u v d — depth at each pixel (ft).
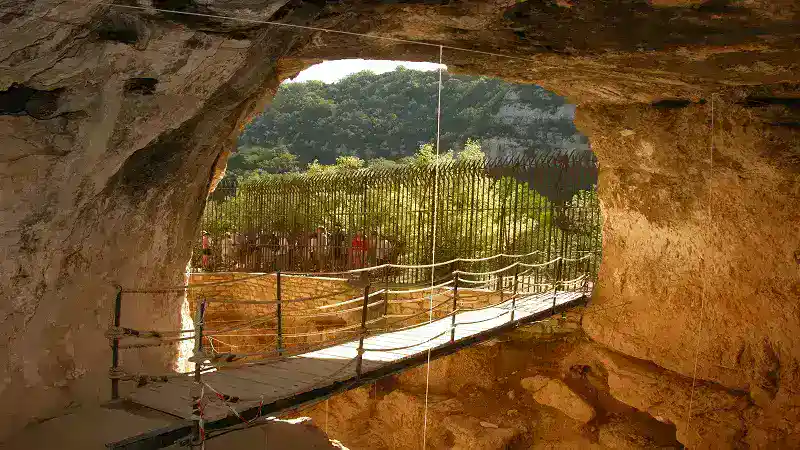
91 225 16.90
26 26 11.54
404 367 22.85
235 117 21.74
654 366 29.86
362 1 16.05
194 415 15.19
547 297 35.63
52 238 15.46
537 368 35.83
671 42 18.25
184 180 20.81
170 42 14.62
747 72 21.04
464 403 34.86
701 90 24.82
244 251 50.42
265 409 17.61
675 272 28.86
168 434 15.30
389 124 204.33
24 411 15.19
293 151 201.26
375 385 37.99
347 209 46.21
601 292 33.24
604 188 32.09
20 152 13.70
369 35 19.40
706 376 27.25
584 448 31.04
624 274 31.60
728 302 26.53
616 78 24.76
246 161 171.73
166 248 21.70
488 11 16.93
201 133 19.69
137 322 19.93
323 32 19.26
